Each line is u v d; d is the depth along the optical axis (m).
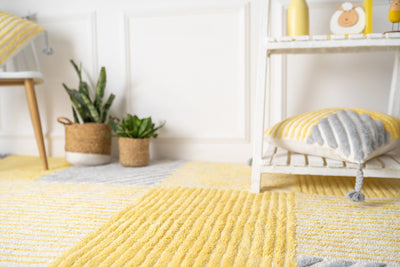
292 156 1.07
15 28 1.34
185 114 1.59
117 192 1.05
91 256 0.62
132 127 1.45
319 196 0.99
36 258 0.62
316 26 1.40
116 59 1.61
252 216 0.83
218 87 1.54
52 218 0.83
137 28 1.58
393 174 0.93
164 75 1.58
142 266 0.58
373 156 0.94
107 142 1.52
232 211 0.86
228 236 0.71
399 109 1.25
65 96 1.69
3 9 1.70
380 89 1.38
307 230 0.74
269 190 1.06
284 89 1.46
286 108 1.47
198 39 1.53
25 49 1.69
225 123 1.55
